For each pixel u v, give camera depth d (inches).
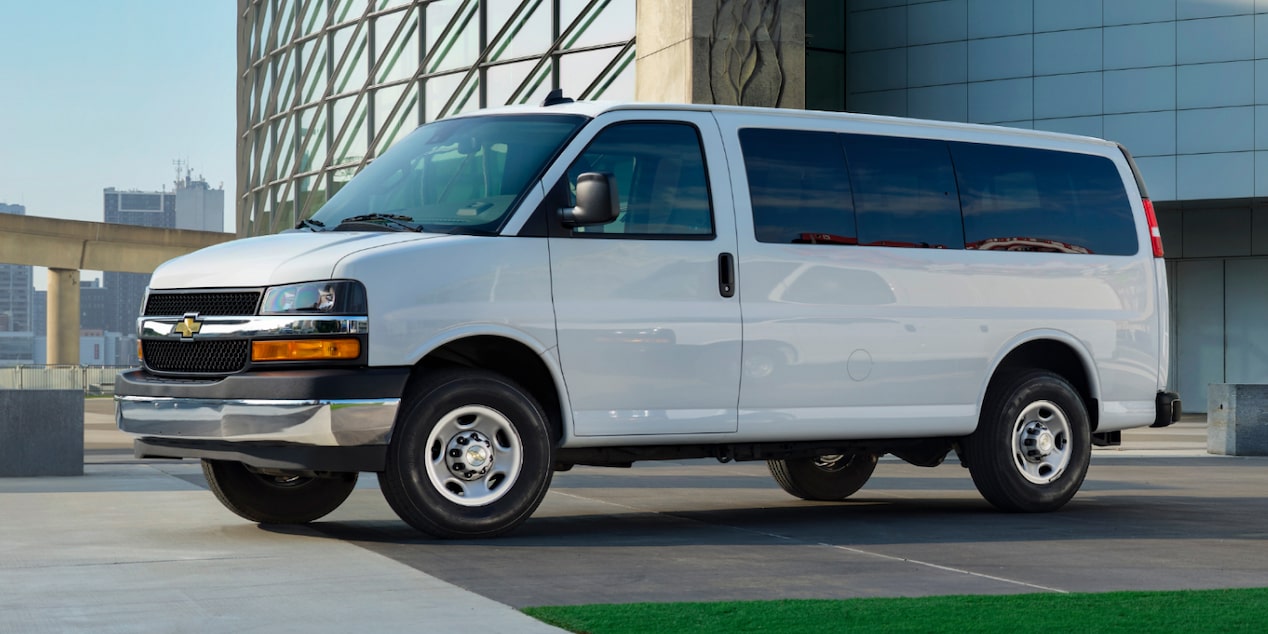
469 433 321.7
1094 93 1126.4
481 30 1208.8
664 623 219.6
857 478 439.5
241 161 1721.2
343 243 319.9
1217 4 1096.8
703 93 980.6
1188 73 1104.8
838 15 1202.0
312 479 358.3
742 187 354.0
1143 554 310.3
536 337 324.2
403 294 311.7
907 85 1179.3
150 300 338.3
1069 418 404.5
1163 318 426.3
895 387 372.5
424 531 318.3
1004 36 1149.7
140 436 333.4
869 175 374.6
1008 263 394.9
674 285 341.1
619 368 334.0
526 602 240.8
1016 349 409.1
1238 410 679.7
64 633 212.4
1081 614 230.1
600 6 1108.5
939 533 348.8
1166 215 1259.8
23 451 491.8
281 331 311.3
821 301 360.8
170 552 299.3
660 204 343.3
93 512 380.2
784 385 354.6
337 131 1402.6
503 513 322.7
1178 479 528.7
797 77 1005.2
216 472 348.8
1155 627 219.6
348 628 215.3
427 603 236.8
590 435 332.2
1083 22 1128.2
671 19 1000.2
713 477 521.3
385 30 1339.8
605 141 340.2
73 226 2486.5
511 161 338.0
